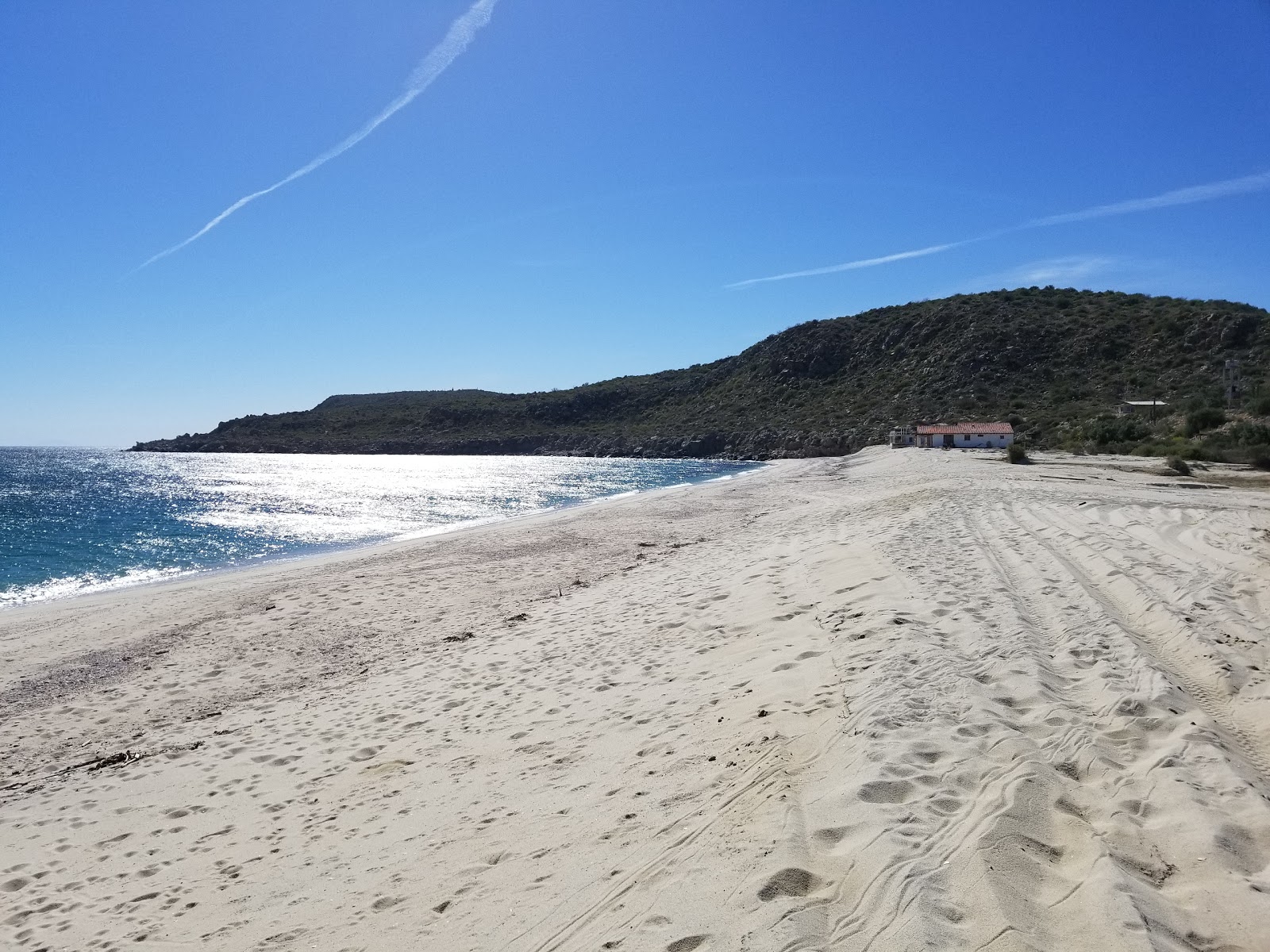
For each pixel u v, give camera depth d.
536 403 149.38
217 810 6.48
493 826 5.20
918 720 5.39
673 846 4.26
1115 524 14.93
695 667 8.27
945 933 3.06
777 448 98.25
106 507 46.47
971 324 103.06
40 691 10.67
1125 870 3.41
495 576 17.44
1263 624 7.57
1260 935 2.97
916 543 13.45
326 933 4.22
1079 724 5.21
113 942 4.57
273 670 11.17
